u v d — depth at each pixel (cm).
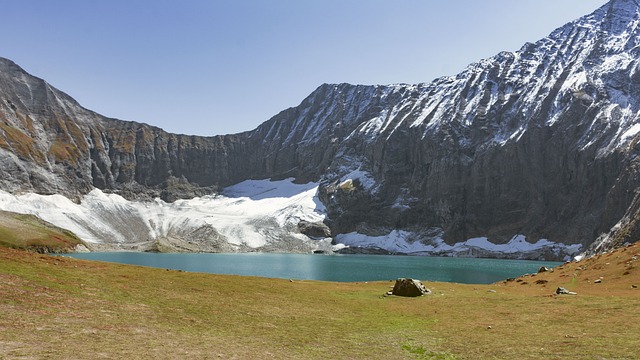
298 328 3250
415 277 13812
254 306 3922
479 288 6575
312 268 16950
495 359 2461
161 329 2734
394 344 2919
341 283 7012
